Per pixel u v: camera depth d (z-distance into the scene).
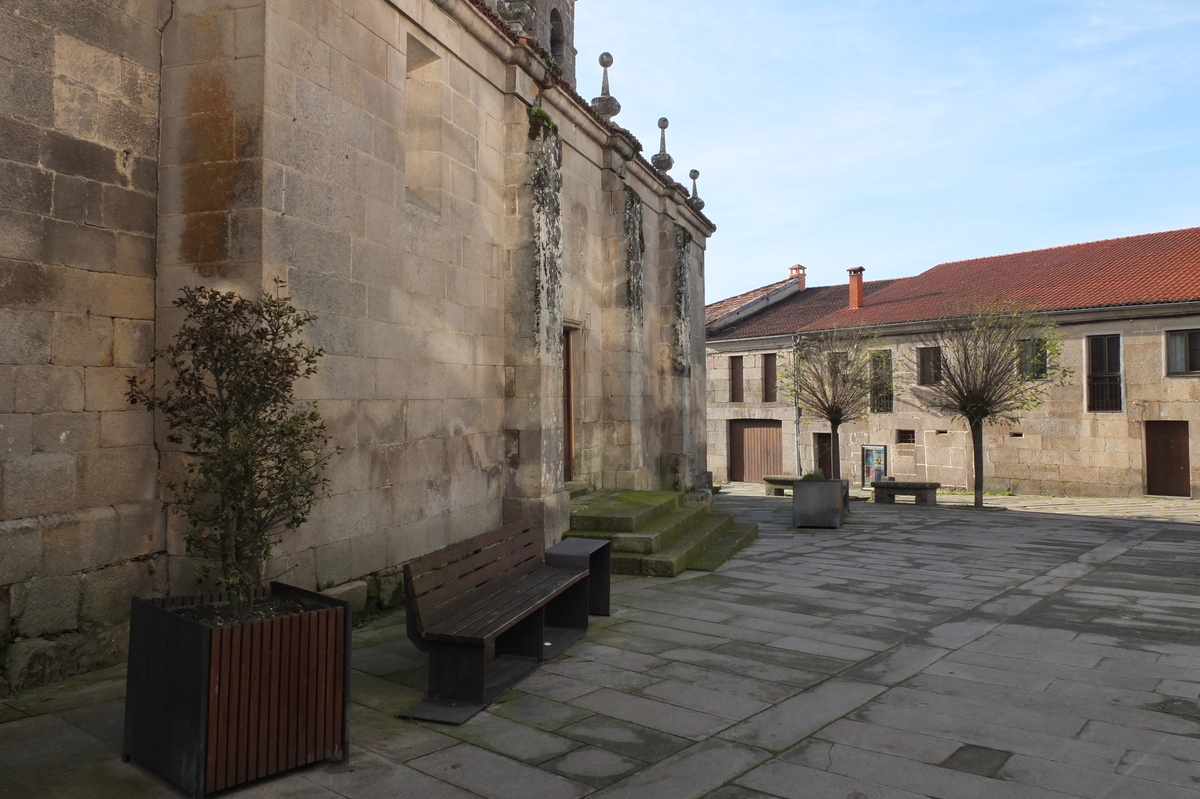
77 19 5.20
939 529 14.37
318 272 6.05
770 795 3.64
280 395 4.36
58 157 5.07
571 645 6.14
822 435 30.20
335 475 6.25
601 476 12.42
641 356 12.81
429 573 5.04
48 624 4.93
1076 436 24.27
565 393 11.54
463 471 8.18
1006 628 6.83
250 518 4.26
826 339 26.34
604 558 7.17
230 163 5.57
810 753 4.12
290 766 3.78
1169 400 22.62
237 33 5.60
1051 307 24.50
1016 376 21.39
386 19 6.95
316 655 3.88
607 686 5.17
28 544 4.82
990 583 8.90
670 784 3.74
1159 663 5.80
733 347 32.69
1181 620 7.15
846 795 3.64
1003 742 4.29
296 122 5.84
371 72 6.73
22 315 4.86
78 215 5.18
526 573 6.36
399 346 7.10
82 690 4.80
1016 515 17.53
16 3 4.84
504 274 9.10
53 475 5.00
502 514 8.95
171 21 5.73
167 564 5.61
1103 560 10.66
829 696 5.02
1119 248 27.75
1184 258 24.70
